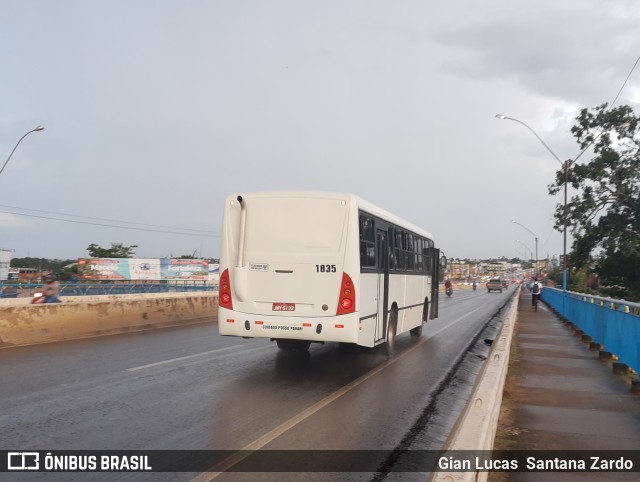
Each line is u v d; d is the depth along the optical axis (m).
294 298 10.38
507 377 11.09
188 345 14.77
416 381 10.78
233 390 9.23
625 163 46.00
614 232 45.09
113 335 16.78
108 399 8.36
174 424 7.10
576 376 11.25
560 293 30.91
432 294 20.05
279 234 10.50
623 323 11.70
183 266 79.75
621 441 6.78
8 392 8.70
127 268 78.25
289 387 9.61
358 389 9.76
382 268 12.63
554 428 7.34
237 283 10.55
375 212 11.88
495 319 28.75
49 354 12.62
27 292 36.09
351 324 10.25
